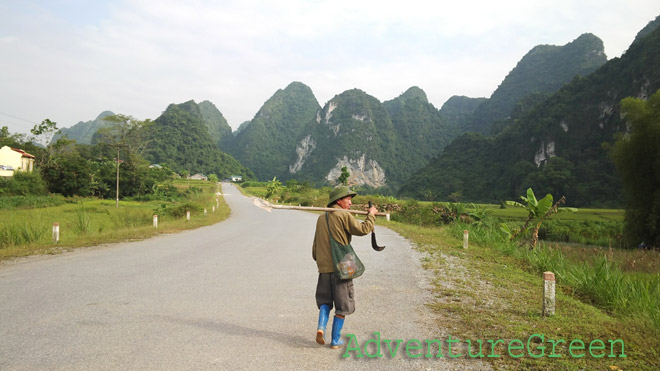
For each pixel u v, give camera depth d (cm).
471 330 446
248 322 455
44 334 396
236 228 2002
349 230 378
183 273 752
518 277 806
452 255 1099
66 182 6172
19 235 1205
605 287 645
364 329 444
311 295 598
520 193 13312
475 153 17750
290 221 2630
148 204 5862
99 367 320
